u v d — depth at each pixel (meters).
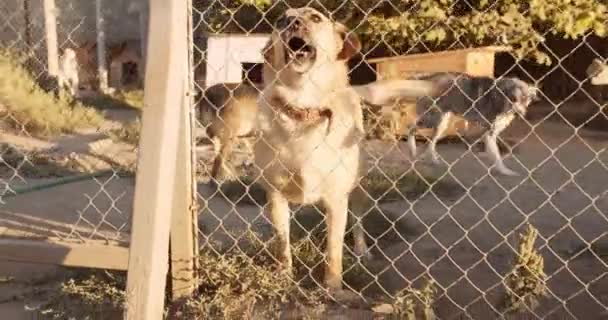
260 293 3.03
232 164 5.52
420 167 6.25
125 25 15.48
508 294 2.97
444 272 3.50
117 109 11.82
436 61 7.75
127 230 4.05
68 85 10.33
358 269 3.42
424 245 3.93
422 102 6.75
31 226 4.16
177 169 2.97
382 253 3.61
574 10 7.34
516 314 2.91
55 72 9.98
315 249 3.48
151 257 2.56
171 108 2.57
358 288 3.32
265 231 4.00
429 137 6.96
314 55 3.15
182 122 2.94
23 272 3.27
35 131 7.79
